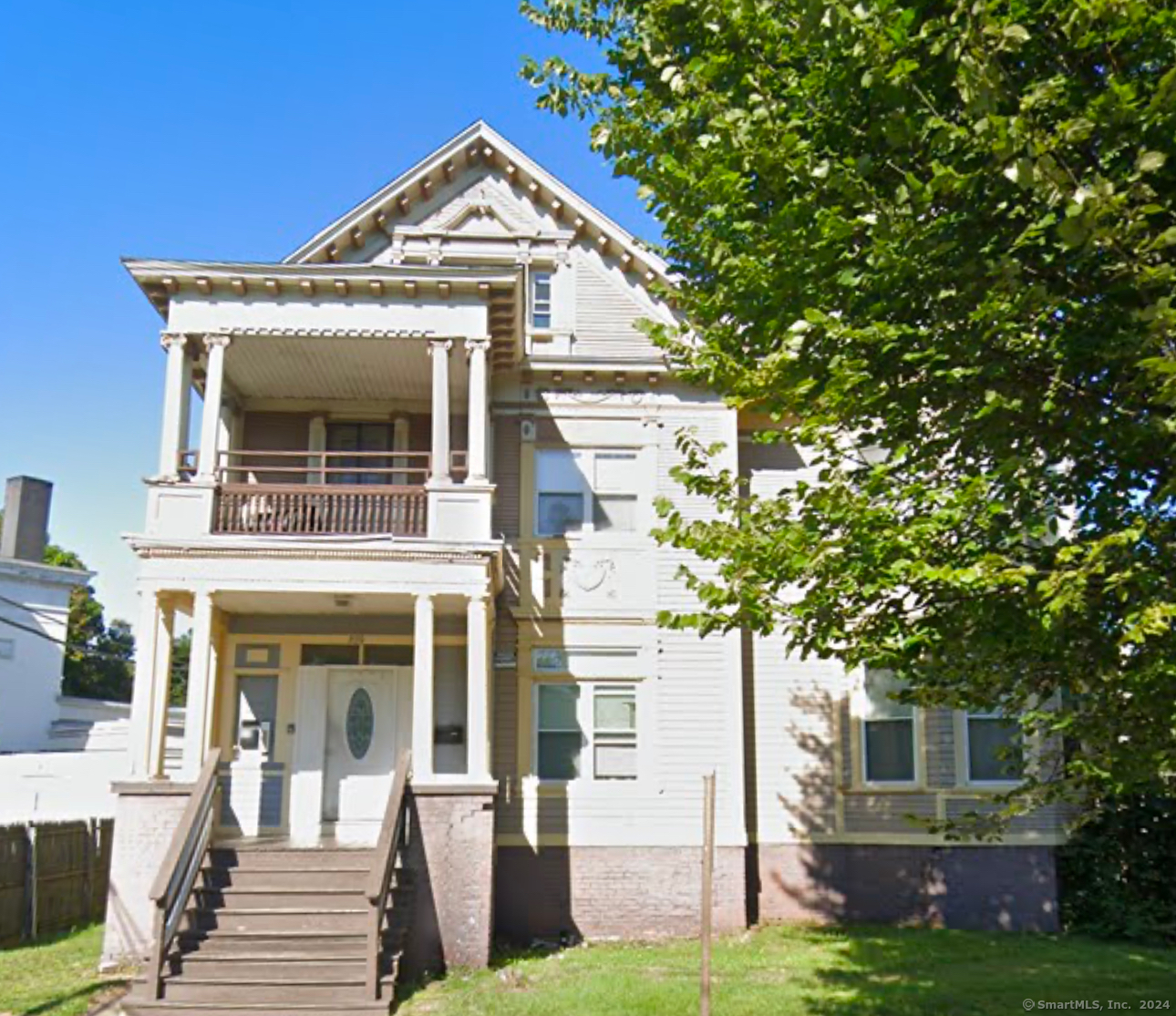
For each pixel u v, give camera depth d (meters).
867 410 7.23
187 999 11.24
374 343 15.09
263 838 15.16
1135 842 15.60
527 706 16.12
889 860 16.25
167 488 14.05
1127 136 5.83
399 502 14.88
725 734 16.14
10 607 31.50
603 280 17.91
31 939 15.52
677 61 8.04
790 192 7.17
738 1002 10.77
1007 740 16.16
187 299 14.69
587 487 16.88
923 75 6.50
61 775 23.97
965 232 6.54
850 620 7.67
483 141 18.11
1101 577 6.40
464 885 13.27
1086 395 6.59
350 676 16.22
